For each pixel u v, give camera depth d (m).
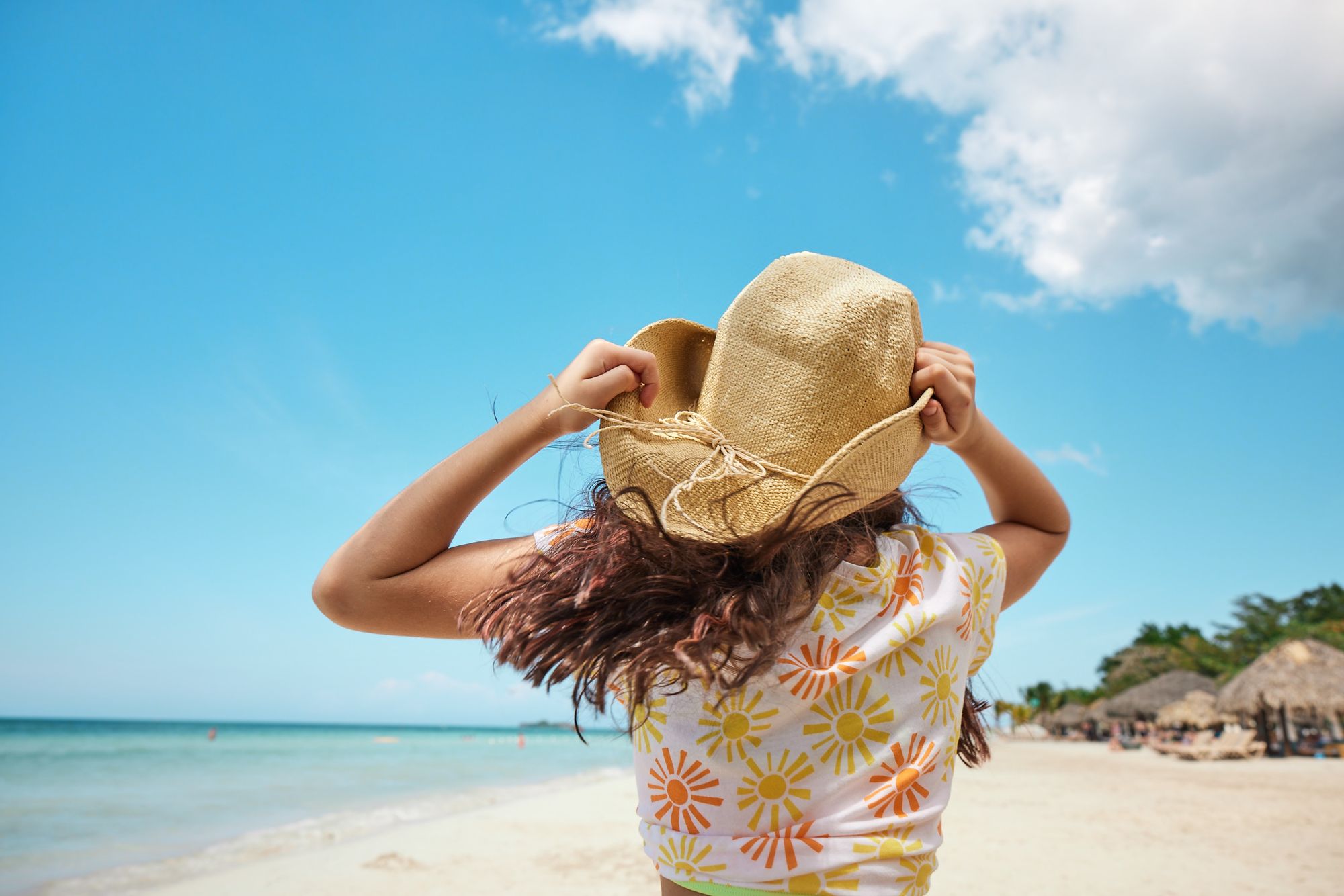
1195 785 18.30
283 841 12.02
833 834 0.95
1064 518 1.45
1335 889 7.22
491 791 22.06
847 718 0.98
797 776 0.97
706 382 1.14
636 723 1.05
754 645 0.89
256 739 79.19
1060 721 60.09
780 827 0.96
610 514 1.07
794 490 0.99
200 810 18.02
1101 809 13.13
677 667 0.88
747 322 1.09
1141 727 47.88
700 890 0.98
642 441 1.06
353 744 72.62
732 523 0.97
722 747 0.99
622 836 11.12
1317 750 29.95
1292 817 12.12
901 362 1.02
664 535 0.92
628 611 0.93
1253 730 32.47
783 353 1.04
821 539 1.00
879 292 1.04
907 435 0.97
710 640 0.88
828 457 1.01
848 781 0.97
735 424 1.06
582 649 0.92
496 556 1.15
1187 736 37.16
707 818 0.98
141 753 48.38
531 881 8.33
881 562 1.05
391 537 1.13
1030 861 8.37
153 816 16.92
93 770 34.31
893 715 0.99
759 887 0.95
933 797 1.01
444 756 49.06
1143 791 16.86
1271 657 29.69
